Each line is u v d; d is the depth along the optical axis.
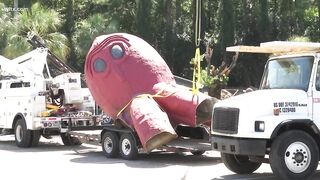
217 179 10.88
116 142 14.75
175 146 13.41
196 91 14.15
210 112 14.08
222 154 11.23
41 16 34.34
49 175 11.74
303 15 45.53
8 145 19.05
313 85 10.16
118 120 15.02
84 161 14.18
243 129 9.88
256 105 9.89
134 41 15.40
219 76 22.61
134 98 14.42
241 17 44.41
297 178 9.76
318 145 10.16
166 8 44.31
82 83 19.09
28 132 17.88
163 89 14.45
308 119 9.96
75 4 47.31
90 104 18.56
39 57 19.08
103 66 15.09
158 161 14.00
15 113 18.42
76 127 17.70
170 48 43.94
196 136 14.82
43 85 17.80
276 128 9.75
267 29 43.62
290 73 10.64
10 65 19.48
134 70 14.83
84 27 40.12
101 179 11.11
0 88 19.22
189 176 11.38
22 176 11.64
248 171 11.42
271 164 9.83
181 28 45.09
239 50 10.85
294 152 9.77
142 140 13.34
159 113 13.61
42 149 17.53
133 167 12.87
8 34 34.34
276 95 10.02
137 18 43.16
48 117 17.50
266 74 11.19
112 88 14.98
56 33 34.47
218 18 44.34
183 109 14.01
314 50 10.34
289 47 10.60
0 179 11.26
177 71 44.53
